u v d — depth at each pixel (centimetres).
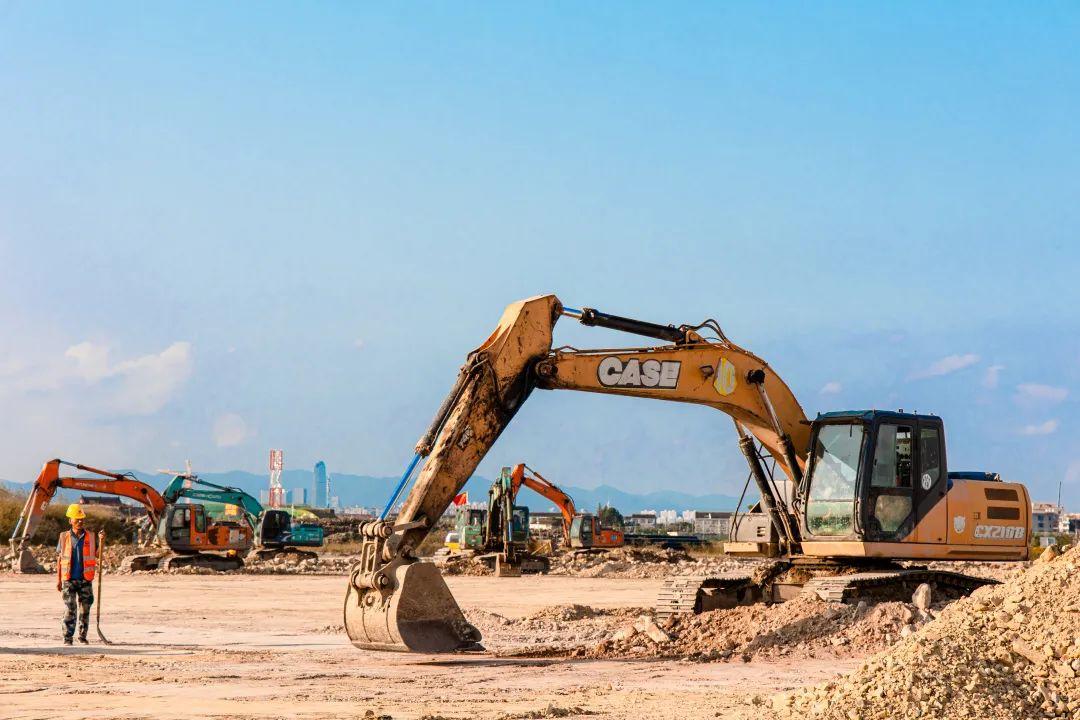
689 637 1750
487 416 1656
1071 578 1116
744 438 1941
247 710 1155
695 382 1820
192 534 4528
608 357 1747
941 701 930
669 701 1225
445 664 1578
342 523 9819
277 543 5225
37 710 1152
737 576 1928
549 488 5581
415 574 1571
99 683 1377
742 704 1173
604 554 5481
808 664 1548
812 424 1866
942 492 1845
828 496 1833
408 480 1648
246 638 2023
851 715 913
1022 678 988
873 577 1758
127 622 2367
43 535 6338
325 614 2605
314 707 1180
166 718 1095
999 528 1892
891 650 1047
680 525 13788
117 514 7625
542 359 1697
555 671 1499
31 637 1998
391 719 1077
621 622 2244
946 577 1883
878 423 1814
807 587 1764
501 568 4659
